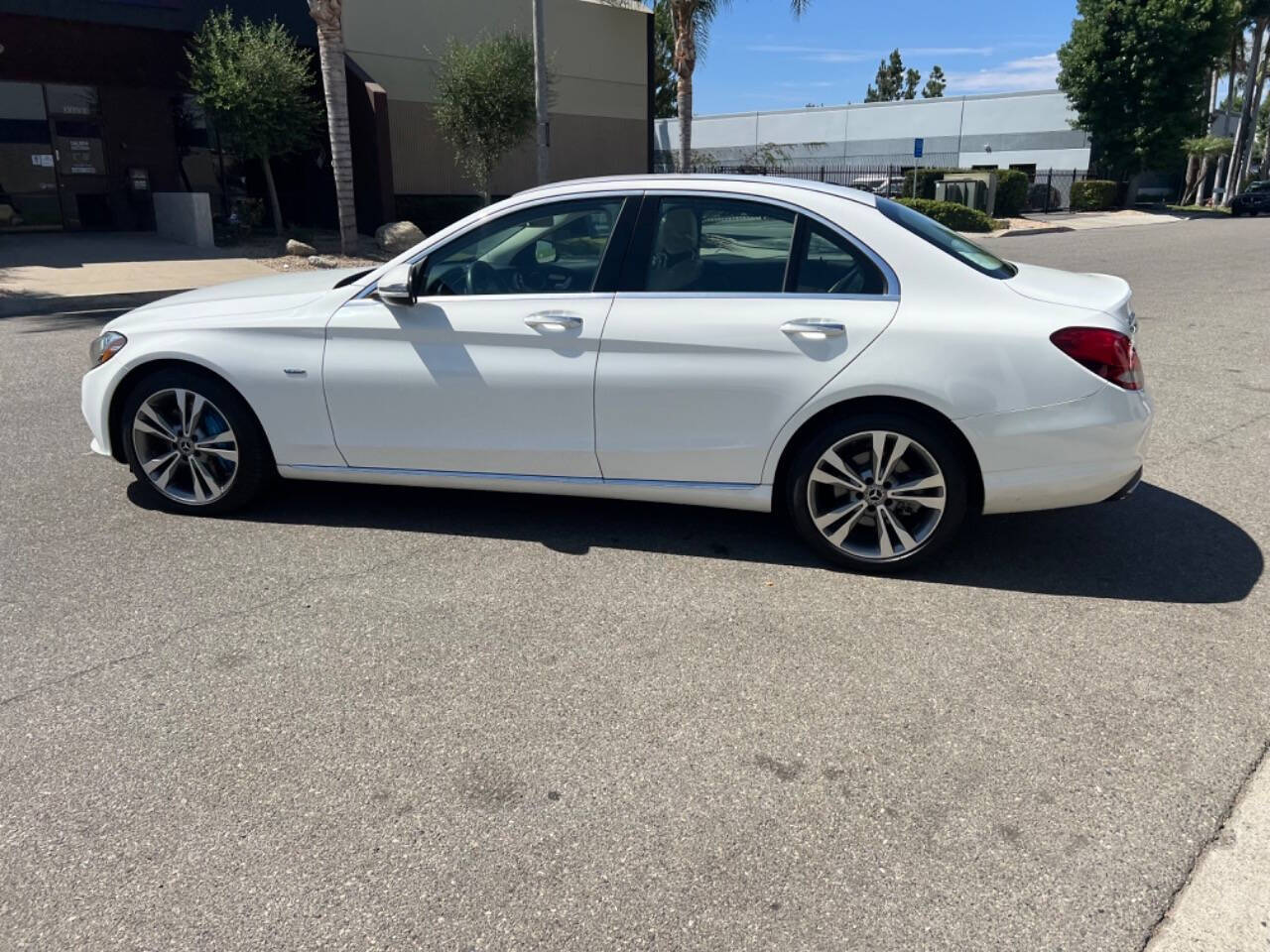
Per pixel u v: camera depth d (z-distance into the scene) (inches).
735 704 128.0
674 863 99.1
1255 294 525.0
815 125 2052.2
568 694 130.3
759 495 166.9
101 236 749.3
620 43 1034.7
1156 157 1561.3
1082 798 108.7
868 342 155.9
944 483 158.4
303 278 204.8
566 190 174.1
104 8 719.7
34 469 224.4
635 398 165.8
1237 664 137.3
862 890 95.3
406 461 181.5
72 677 134.4
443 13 889.5
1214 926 90.7
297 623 150.5
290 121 705.0
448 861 99.5
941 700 128.6
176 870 98.3
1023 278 166.9
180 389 187.3
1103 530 188.7
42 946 88.6
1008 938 89.4
